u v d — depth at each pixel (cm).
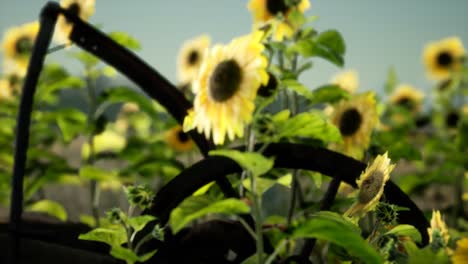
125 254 138
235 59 139
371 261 128
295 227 131
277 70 193
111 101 251
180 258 147
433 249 133
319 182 182
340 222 139
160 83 156
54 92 289
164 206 145
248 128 159
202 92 141
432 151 282
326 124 153
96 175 241
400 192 151
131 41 238
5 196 249
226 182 150
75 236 154
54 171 244
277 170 192
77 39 153
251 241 148
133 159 263
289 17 200
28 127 151
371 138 196
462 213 258
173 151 284
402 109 289
